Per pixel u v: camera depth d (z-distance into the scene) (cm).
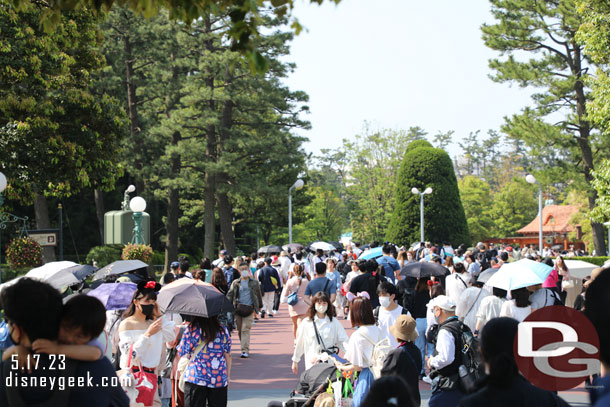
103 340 666
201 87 4359
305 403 802
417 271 1244
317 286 1380
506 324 401
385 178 6681
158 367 729
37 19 1883
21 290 413
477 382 405
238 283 1477
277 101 4362
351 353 711
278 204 4969
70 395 411
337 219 6800
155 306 718
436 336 719
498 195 9869
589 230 6284
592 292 355
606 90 2352
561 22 4106
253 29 540
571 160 4434
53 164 2036
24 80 1900
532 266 920
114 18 4400
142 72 4997
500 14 4266
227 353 767
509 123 4191
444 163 5078
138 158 4456
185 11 575
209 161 4238
